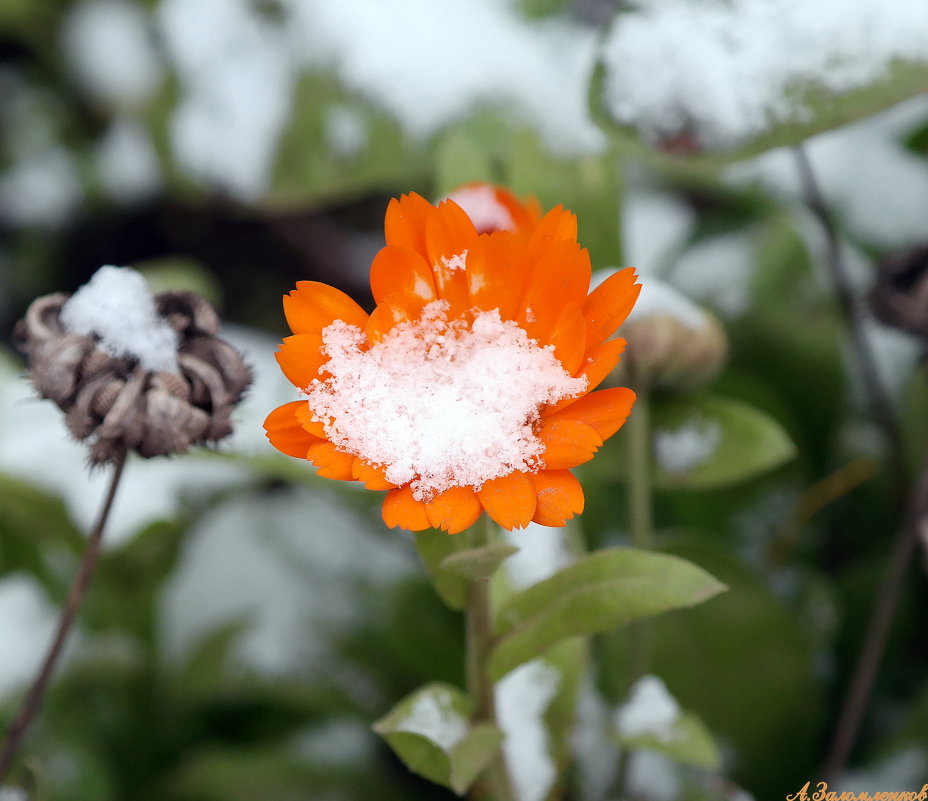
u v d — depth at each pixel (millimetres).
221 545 699
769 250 701
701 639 596
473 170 600
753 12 606
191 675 608
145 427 520
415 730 509
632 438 576
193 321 526
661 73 610
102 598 601
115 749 608
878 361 713
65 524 595
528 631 510
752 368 679
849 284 709
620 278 488
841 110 593
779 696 597
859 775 600
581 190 608
